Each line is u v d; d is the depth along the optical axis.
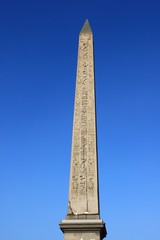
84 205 26.48
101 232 26.11
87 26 31.64
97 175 27.22
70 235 25.50
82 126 28.36
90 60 30.16
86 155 27.64
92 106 28.86
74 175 27.28
